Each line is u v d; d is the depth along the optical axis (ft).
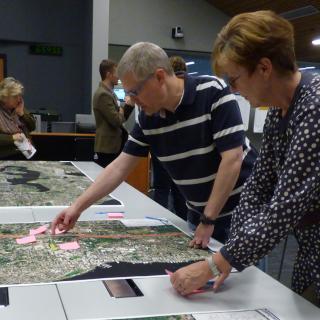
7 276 3.75
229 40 3.22
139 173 15.17
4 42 24.06
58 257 4.23
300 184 3.12
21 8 23.71
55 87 25.12
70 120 25.59
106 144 13.41
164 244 4.74
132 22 28.35
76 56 25.12
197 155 5.08
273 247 3.21
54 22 24.39
